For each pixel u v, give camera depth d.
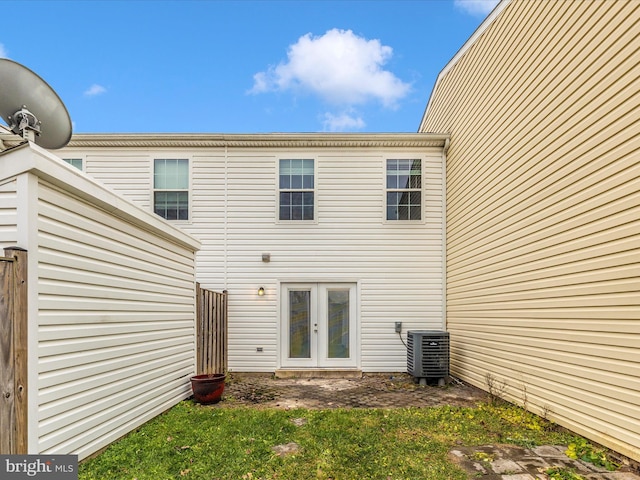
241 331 6.56
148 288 3.85
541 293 3.87
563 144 3.57
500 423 3.71
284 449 3.08
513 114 4.50
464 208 5.96
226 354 6.45
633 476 2.59
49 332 2.43
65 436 2.54
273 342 6.54
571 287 3.42
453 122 6.56
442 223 6.78
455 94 6.48
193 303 5.04
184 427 3.54
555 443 3.20
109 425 3.07
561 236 3.57
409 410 4.19
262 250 6.71
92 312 2.91
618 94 2.93
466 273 5.83
